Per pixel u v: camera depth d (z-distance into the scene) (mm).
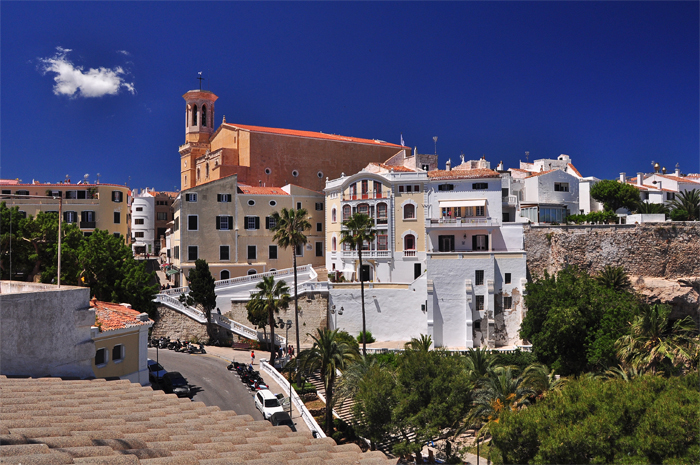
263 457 15711
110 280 55625
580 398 24500
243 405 40375
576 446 21312
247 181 83312
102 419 17297
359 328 60250
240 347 57094
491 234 63156
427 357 36938
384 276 66625
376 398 34906
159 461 13711
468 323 57375
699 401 22062
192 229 70875
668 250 61219
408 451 33688
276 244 75438
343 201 70812
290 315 60844
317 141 89625
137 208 121500
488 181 63844
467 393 35281
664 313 40344
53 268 54344
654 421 21094
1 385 20297
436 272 58531
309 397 45469
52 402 18547
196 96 98625
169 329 58844
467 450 36719
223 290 63375
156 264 95438
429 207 65875
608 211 72375
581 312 48406
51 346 23328
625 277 59781
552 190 77250
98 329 25422
